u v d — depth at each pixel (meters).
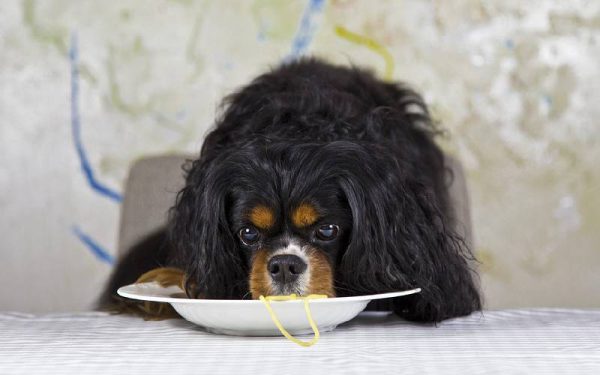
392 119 1.29
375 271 1.13
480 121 2.06
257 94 1.33
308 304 0.97
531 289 2.06
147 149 2.08
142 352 0.94
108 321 1.14
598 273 2.05
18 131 2.10
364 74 1.47
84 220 2.09
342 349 0.95
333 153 1.13
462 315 1.17
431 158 1.39
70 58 2.09
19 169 2.10
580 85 2.06
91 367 0.88
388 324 1.12
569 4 2.05
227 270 1.16
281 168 1.13
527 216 2.06
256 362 0.89
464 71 2.06
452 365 0.88
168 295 1.14
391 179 1.15
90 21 2.09
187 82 2.07
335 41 2.06
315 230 1.13
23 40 2.09
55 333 1.05
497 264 2.06
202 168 1.20
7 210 2.09
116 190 2.09
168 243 1.31
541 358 0.90
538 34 2.06
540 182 2.06
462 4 2.05
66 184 2.10
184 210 1.21
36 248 2.09
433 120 1.60
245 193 1.13
